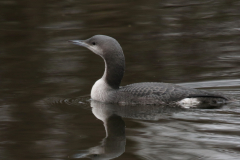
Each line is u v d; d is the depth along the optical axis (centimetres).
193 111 970
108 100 1065
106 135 837
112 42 1080
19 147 786
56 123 910
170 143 791
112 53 1076
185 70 1335
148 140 808
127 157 739
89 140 816
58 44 1617
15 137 832
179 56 1477
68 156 746
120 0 2180
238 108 984
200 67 1359
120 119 931
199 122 895
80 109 1012
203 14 1986
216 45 1595
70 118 944
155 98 1021
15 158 739
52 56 1492
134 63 1416
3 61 1438
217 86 1184
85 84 1222
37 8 2061
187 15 1977
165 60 1438
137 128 871
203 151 754
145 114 961
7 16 1950
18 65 1396
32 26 1827
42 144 800
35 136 838
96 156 745
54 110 1002
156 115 951
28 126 893
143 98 1030
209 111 967
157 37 1691
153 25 1841
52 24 1847
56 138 827
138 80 1250
